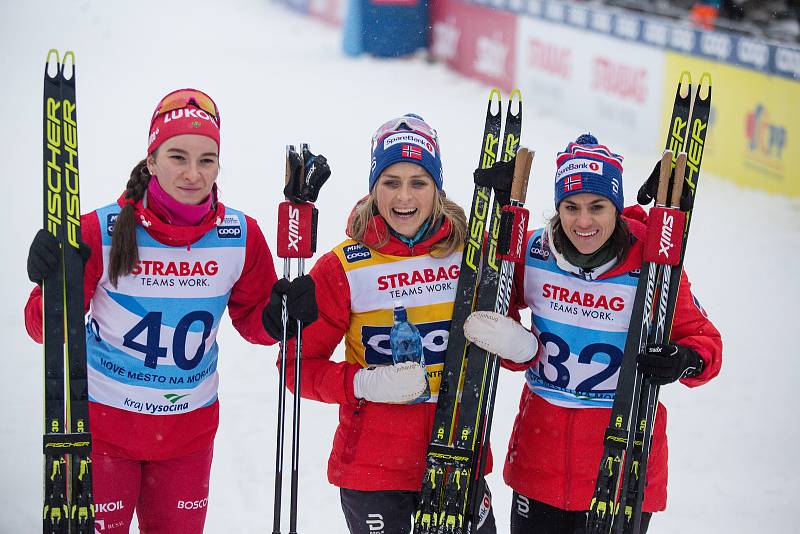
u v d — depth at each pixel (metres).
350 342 12.58
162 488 12.57
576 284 12.26
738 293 27.23
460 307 12.25
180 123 11.62
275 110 50.03
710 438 19.56
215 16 83.56
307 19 84.12
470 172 39.00
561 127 46.59
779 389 21.69
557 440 12.37
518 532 12.84
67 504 11.73
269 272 12.73
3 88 52.72
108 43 68.56
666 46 40.94
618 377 12.14
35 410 19.72
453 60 59.78
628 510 11.92
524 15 51.44
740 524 16.48
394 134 11.98
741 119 37.56
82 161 39.81
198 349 12.35
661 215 11.78
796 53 34.75
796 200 35.16
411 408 12.29
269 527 16.11
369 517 12.38
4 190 35.59
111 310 12.06
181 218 11.98
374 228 12.20
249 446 18.84
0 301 25.59
